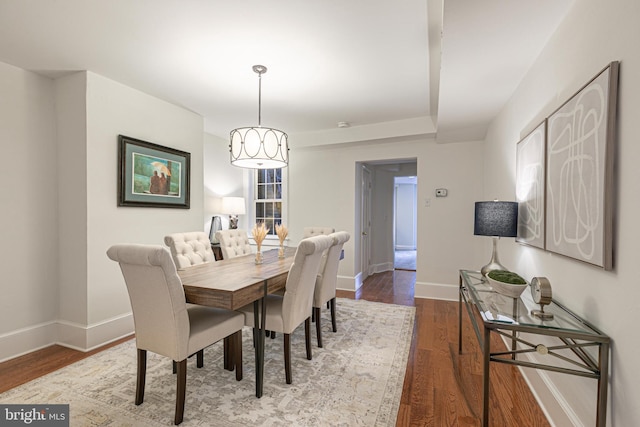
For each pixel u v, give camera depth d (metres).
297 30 2.05
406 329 3.08
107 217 2.78
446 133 3.76
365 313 3.59
